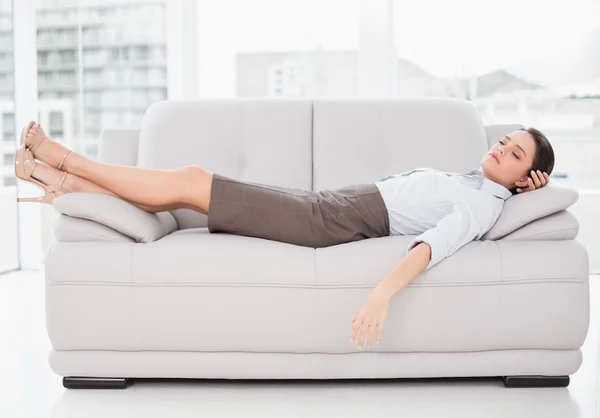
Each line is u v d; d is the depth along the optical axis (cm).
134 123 417
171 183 223
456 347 206
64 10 409
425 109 274
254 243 211
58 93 411
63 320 205
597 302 324
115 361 208
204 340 205
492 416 187
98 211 210
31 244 409
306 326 204
